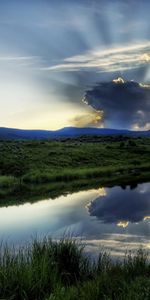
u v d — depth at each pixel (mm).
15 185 37906
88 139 126750
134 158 76875
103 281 8375
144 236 14852
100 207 23922
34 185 40000
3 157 63344
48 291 8406
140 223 17922
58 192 33875
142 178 45438
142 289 7410
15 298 8203
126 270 9164
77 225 17797
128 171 56438
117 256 11586
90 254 11789
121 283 8109
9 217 21203
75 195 31203
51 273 8914
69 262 9852
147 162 71250
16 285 8383
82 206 24672
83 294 7699
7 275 8516
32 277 8586
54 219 19875
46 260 9336
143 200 26891
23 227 17922
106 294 7695
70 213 21797
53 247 10211
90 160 71688
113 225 17469
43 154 70312
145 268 9195
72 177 47531
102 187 36812
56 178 45625
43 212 22656
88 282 8297
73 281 9289
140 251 11047
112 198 28344
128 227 16906
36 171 49156
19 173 55719
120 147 89125
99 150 81875
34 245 10273
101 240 14125
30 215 21734
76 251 10258
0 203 27688
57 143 88438
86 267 9836
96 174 50906
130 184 38719
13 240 14688
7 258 9289
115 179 45219
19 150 71562
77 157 71812
